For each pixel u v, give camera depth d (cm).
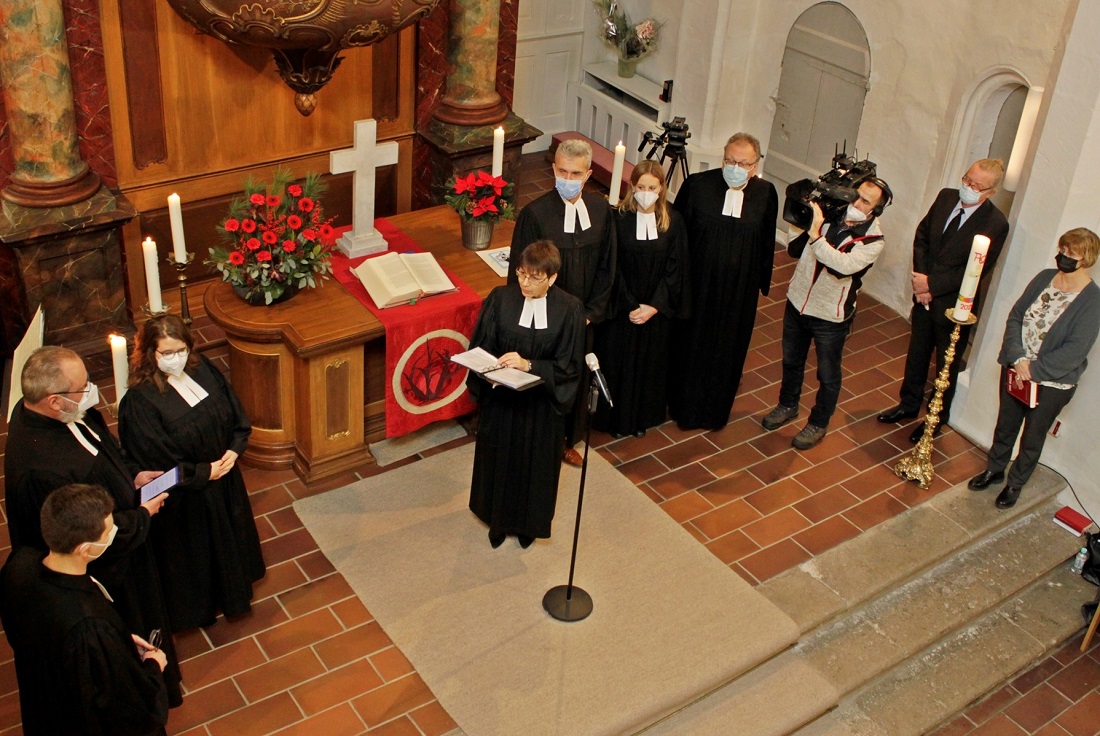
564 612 472
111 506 327
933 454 610
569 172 493
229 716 420
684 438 602
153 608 404
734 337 578
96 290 587
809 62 759
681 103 822
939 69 675
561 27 875
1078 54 532
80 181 561
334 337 501
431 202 729
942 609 529
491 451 477
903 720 489
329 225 522
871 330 719
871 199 527
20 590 326
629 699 439
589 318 528
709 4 769
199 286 657
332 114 662
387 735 418
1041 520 589
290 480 539
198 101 603
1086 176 544
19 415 365
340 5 514
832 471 587
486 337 461
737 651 468
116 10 551
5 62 518
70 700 329
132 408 398
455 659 450
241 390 531
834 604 504
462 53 678
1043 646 533
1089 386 572
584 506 538
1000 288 592
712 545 529
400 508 527
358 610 471
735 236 555
